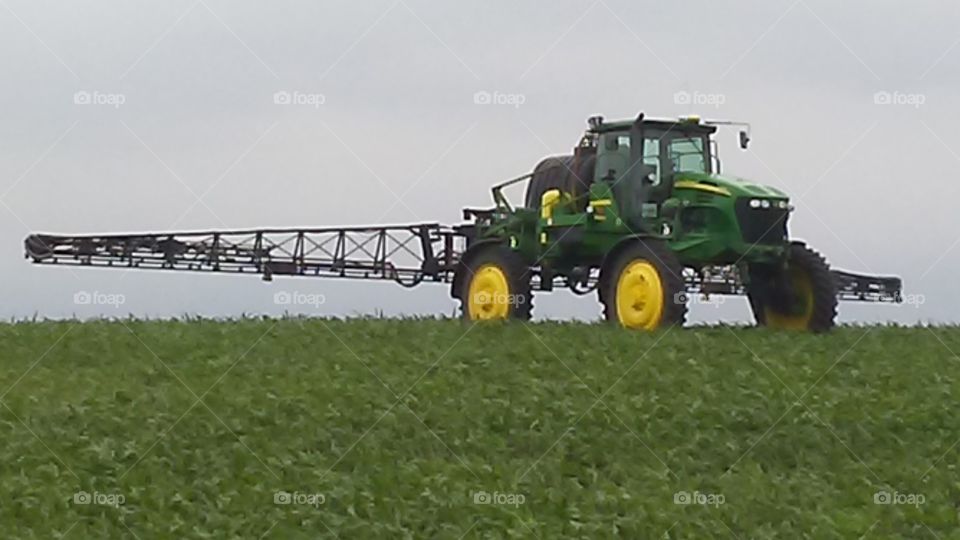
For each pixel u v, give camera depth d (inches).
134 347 2058.3
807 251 2218.3
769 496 1520.7
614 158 2222.0
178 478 1498.5
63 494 1441.9
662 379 1856.5
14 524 1366.9
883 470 1611.7
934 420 1763.0
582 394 1796.3
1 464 1514.5
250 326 2224.4
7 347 2073.1
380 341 2084.2
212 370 1905.8
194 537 1353.3
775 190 2170.3
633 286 2144.4
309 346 2053.4
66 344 2082.9
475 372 1894.7
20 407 1711.4
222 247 2817.4
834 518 1475.1
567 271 2297.0
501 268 2311.8
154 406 1718.8
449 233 2664.9
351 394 1776.6
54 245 2886.3
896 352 2064.5
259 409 1711.4
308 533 1378.0
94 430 1627.7
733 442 1668.3
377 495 1469.0
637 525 1423.5
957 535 1451.8
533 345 2010.3
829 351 2036.2
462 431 1668.3
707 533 1422.2
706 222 2158.0
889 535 1444.4
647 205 2201.0
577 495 1501.0
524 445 1638.8
